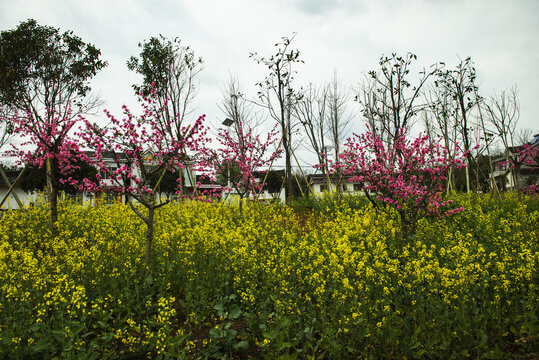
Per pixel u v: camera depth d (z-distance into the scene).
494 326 4.44
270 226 10.66
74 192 20.66
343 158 9.68
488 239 8.36
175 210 13.19
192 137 6.69
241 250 6.04
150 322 4.66
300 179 40.09
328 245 7.52
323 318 4.37
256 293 5.26
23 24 11.63
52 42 12.04
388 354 4.09
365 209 12.68
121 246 7.36
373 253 6.77
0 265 5.66
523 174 30.47
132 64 15.30
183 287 5.98
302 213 15.57
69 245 7.67
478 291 4.96
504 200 15.46
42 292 5.06
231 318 4.70
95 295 5.30
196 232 7.40
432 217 10.27
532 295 4.69
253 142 13.88
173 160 6.90
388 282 5.34
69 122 9.86
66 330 4.03
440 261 6.88
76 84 12.16
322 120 19.55
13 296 4.79
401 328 4.49
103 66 12.65
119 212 11.66
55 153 9.66
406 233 8.80
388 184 9.15
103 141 6.40
